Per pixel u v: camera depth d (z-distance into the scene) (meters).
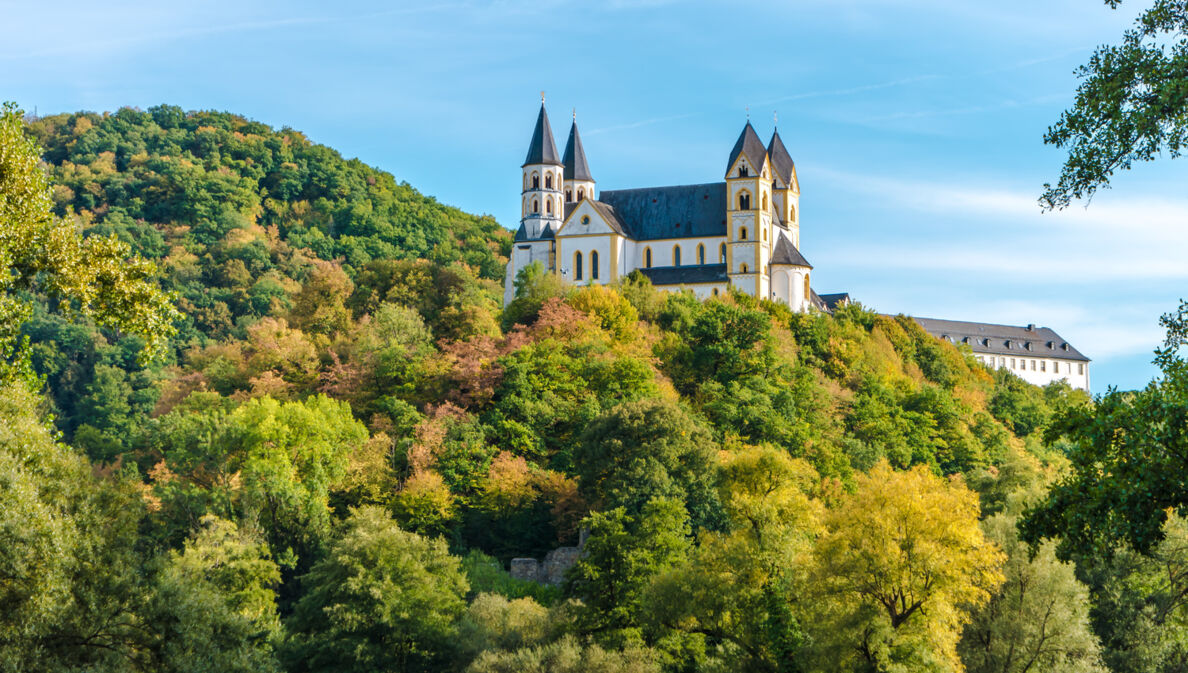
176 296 36.53
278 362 124.62
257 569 74.19
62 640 36.25
